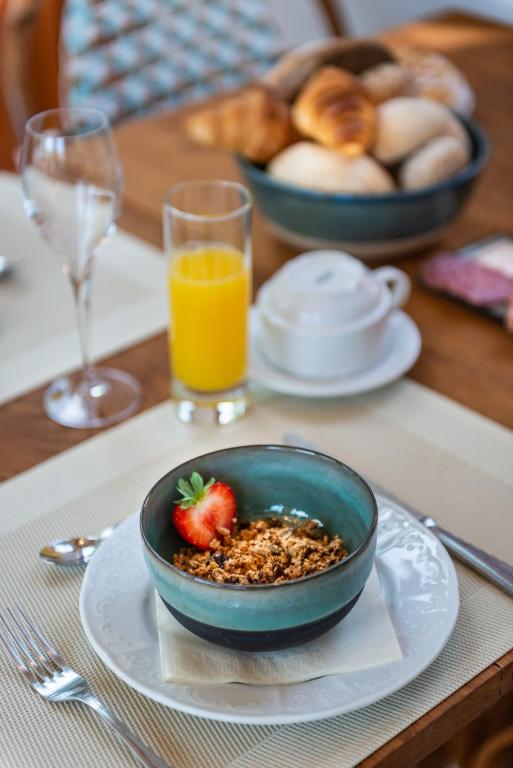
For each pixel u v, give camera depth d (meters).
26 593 0.67
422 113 1.12
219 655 0.57
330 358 0.88
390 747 0.54
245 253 0.85
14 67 1.79
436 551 0.64
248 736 0.55
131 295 1.08
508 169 1.35
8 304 1.05
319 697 0.54
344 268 0.93
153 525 0.61
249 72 1.94
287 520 0.66
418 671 0.56
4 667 0.60
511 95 1.58
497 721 0.78
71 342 1.00
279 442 0.83
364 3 3.06
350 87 1.09
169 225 0.84
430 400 0.89
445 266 1.08
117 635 0.59
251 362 0.92
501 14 3.00
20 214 1.24
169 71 1.86
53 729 0.56
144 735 0.56
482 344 0.98
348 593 0.56
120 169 0.88
